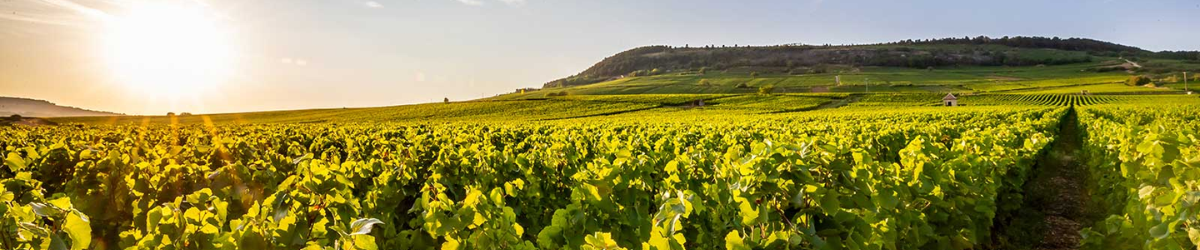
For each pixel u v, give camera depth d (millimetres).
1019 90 114375
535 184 5914
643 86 164875
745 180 3668
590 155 10438
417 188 6512
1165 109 34312
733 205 3928
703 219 4145
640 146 10086
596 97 88875
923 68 192250
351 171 5734
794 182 3672
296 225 3363
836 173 3934
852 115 43969
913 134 12719
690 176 5277
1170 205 3994
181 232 3189
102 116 84062
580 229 3971
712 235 4062
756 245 3240
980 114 36156
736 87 147250
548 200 6180
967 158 7020
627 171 4797
